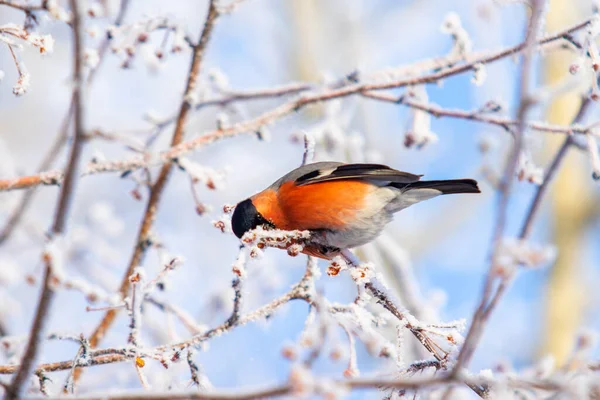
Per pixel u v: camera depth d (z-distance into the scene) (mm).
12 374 7203
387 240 14688
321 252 9117
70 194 5207
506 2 8727
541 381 5086
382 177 8914
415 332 7316
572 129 9109
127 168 9188
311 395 4512
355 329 7414
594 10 8523
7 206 13148
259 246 8125
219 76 11156
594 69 8336
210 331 7199
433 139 10234
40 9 7699
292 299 7438
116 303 7273
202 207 9336
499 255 4555
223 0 11117
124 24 9695
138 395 5207
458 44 10023
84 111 5160
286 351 5840
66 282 5285
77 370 9094
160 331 12953
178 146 9445
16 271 12312
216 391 4754
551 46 9109
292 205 8875
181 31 9781
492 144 10969
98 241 14312
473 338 4805
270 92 11188
